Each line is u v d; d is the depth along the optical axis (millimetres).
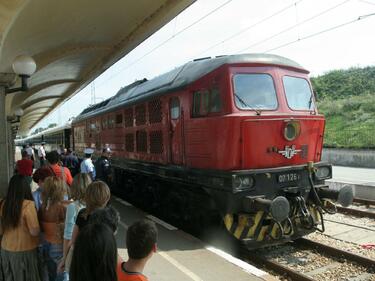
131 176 13984
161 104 10266
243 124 7598
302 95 8820
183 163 9242
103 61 15961
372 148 26078
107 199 4051
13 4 6570
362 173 22125
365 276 6754
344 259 7531
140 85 12906
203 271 6328
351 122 33062
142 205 13234
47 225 4676
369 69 42438
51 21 9898
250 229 7805
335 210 8406
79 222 4020
